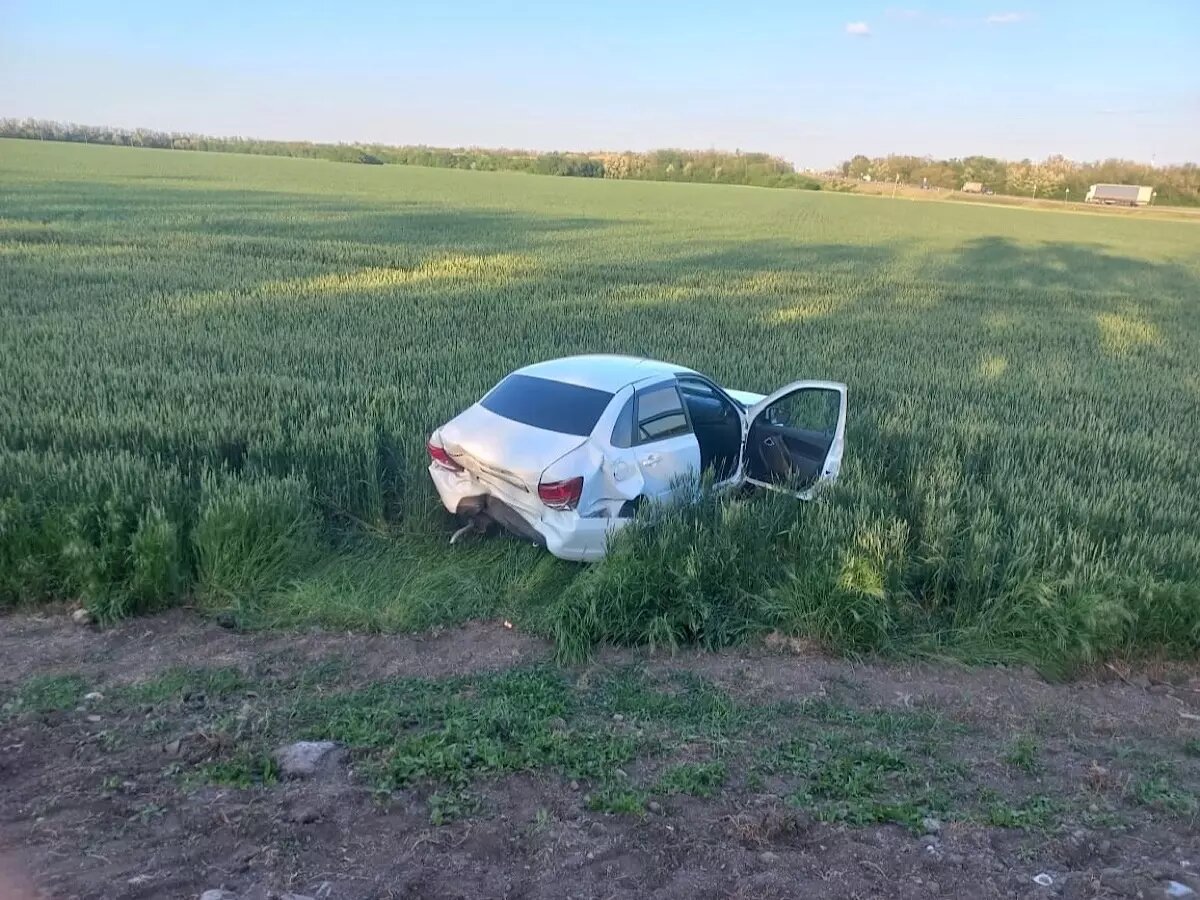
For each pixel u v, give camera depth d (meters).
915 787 4.82
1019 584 6.89
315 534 7.57
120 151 109.38
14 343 14.34
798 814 4.35
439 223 46.75
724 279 30.69
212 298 20.38
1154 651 6.80
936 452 9.77
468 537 8.03
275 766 4.50
